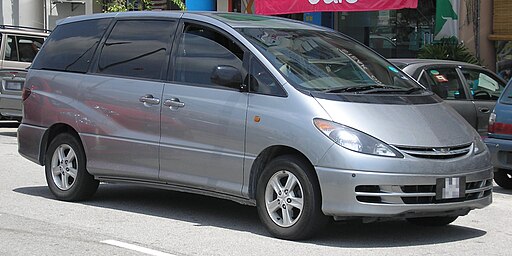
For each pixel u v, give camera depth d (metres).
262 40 7.88
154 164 8.31
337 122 7.00
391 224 8.28
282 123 7.24
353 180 6.81
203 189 7.95
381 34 17.98
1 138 15.99
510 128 9.95
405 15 17.52
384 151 6.86
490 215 8.89
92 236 7.45
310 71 7.63
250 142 7.48
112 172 8.72
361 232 7.82
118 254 6.75
